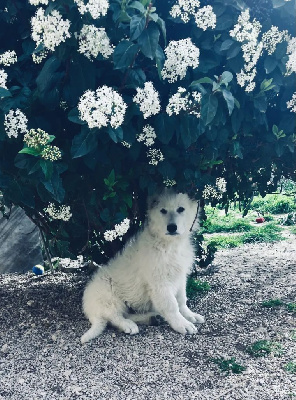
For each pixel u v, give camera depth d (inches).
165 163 43.1
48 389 37.4
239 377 37.8
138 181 48.8
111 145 42.3
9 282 68.9
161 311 47.7
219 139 43.1
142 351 42.9
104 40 35.1
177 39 42.3
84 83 37.4
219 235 110.5
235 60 40.3
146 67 40.7
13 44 43.6
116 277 49.0
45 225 52.7
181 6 39.3
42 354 43.3
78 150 35.6
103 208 46.4
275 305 53.2
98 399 35.6
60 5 33.8
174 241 46.9
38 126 39.5
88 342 45.1
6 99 38.2
